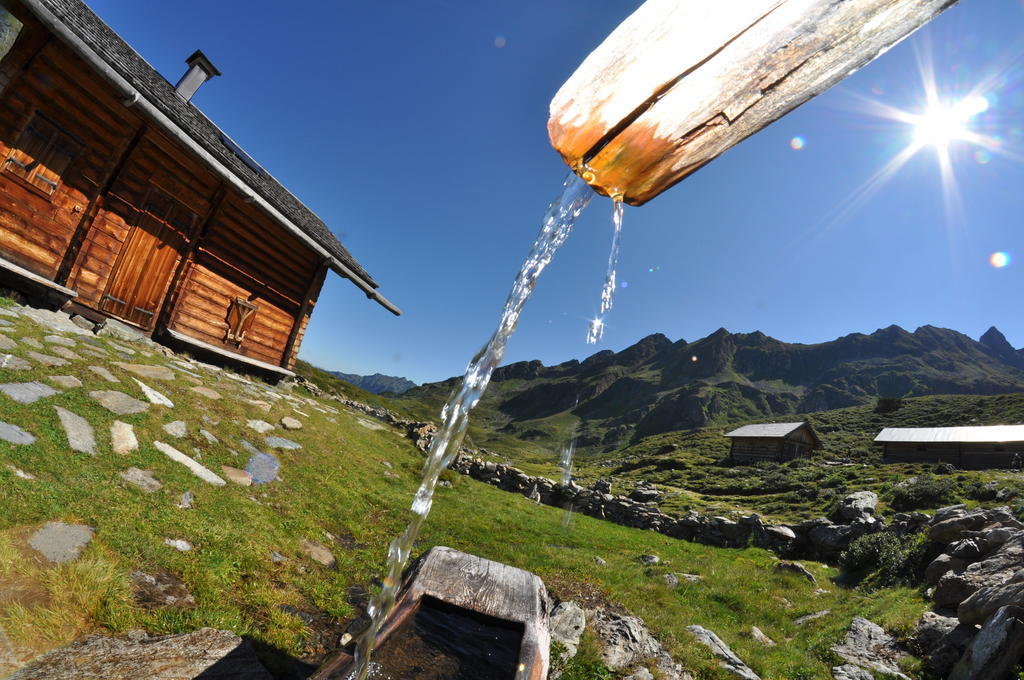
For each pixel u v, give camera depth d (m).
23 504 3.60
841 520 17.12
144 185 9.66
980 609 6.44
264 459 7.47
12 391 5.11
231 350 12.12
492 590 3.38
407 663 2.47
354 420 15.52
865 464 41.34
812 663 6.50
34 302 8.33
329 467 8.73
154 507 4.56
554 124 0.73
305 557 5.29
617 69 0.68
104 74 7.38
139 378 7.38
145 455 5.45
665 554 13.14
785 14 0.58
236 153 12.67
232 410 8.51
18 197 7.82
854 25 0.53
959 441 41.09
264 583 4.38
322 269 14.30
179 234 10.52
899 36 0.52
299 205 15.38
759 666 5.97
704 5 0.63
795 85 0.58
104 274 9.25
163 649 2.69
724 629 7.47
